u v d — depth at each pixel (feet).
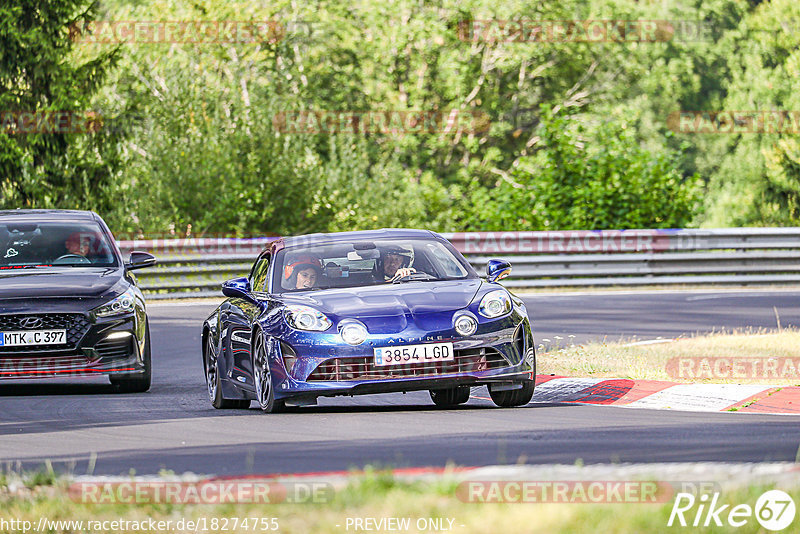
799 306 234.17
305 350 107.14
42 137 385.70
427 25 564.71
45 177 386.32
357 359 106.32
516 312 111.14
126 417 114.32
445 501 57.47
